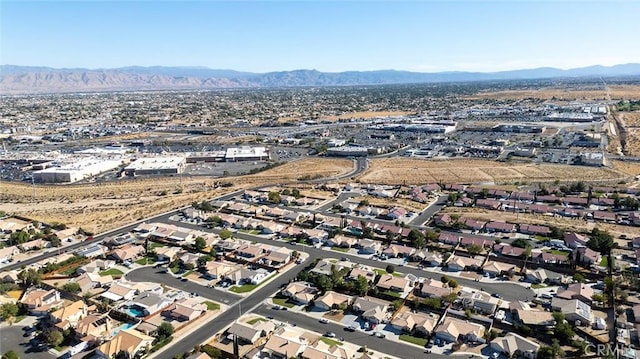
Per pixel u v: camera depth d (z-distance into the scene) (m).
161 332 86.88
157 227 150.25
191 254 126.88
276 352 80.81
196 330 90.62
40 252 134.00
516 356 80.19
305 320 93.81
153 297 100.69
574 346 82.06
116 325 93.06
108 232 150.25
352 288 105.25
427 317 91.81
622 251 122.44
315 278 109.25
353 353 81.62
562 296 99.00
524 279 110.12
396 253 126.31
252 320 94.06
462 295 100.12
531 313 91.06
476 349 82.94
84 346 85.19
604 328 87.31
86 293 106.25
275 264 121.94
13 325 94.00
